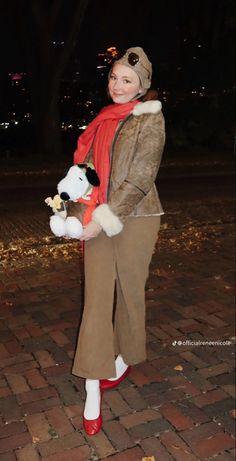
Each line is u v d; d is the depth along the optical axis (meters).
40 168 12.77
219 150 17.81
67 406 2.48
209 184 11.02
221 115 17.91
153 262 4.91
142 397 2.57
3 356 2.96
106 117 1.93
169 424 2.37
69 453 2.15
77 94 17.06
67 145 17.47
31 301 3.84
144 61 1.88
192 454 2.18
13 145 16.48
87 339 2.08
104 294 2.05
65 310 3.68
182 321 3.52
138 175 1.82
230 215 7.45
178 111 17.94
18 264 4.71
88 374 2.09
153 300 3.89
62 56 14.59
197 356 3.03
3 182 10.84
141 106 1.85
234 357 3.04
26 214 7.23
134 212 1.96
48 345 3.11
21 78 16.64
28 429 2.29
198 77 17.86
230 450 2.22
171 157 15.74
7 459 2.11
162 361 2.95
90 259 2.03
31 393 2.58
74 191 1.81
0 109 16.67
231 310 3.74
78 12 13.85
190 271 4.66
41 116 15.52
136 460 2.12
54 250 5.18
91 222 1.83
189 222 6.88
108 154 1.89
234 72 17.81
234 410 2.51
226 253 5.33
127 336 2.24
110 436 2.26
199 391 2.66
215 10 17.78
